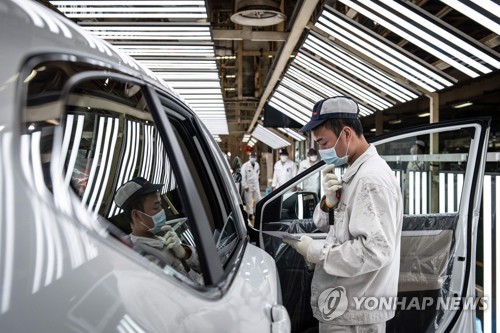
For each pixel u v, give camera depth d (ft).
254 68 41.73
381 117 32.30
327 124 6.22
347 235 6.11
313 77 22.90
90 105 5.80
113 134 7.30
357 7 12.80
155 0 11.56
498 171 11.39
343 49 16.97
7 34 2.41
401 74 16.70
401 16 12.39
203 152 6.22
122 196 5.80
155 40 15.71
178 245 5.35
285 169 38.93
